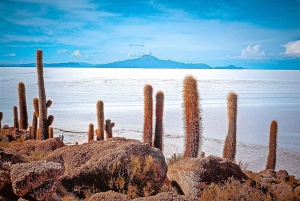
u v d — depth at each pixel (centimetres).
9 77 18412
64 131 3209
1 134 1298
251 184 502
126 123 3962
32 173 304
